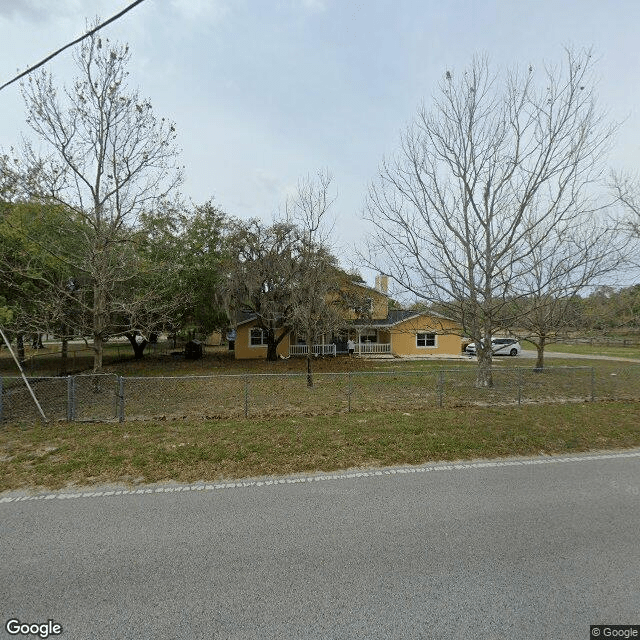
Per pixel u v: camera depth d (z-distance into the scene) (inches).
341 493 172.6
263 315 929.5
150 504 161.5
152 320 605.0
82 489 177.0
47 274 491.5
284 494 171.6
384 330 1157.1
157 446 232.8
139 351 1062.4
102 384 461.7
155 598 103.0
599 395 441.4
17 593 105.1
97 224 445.4
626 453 231.1
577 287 433.4
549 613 96.7
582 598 102.2
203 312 911.0
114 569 116.0
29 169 414.3
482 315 459.2
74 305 526.3
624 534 136.1
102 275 433.4
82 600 102.4
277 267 866.1
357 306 987.3
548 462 214.2
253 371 790.5
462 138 432.8
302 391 474.3
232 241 904.3
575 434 261.9
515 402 390.9
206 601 101.7
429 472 198.7
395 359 1045.2
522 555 122.5
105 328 501.7
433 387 498.3
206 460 211.8
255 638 88.9
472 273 448.5
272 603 100.8
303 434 257.9
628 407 355.9
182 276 803.4
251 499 166.4
